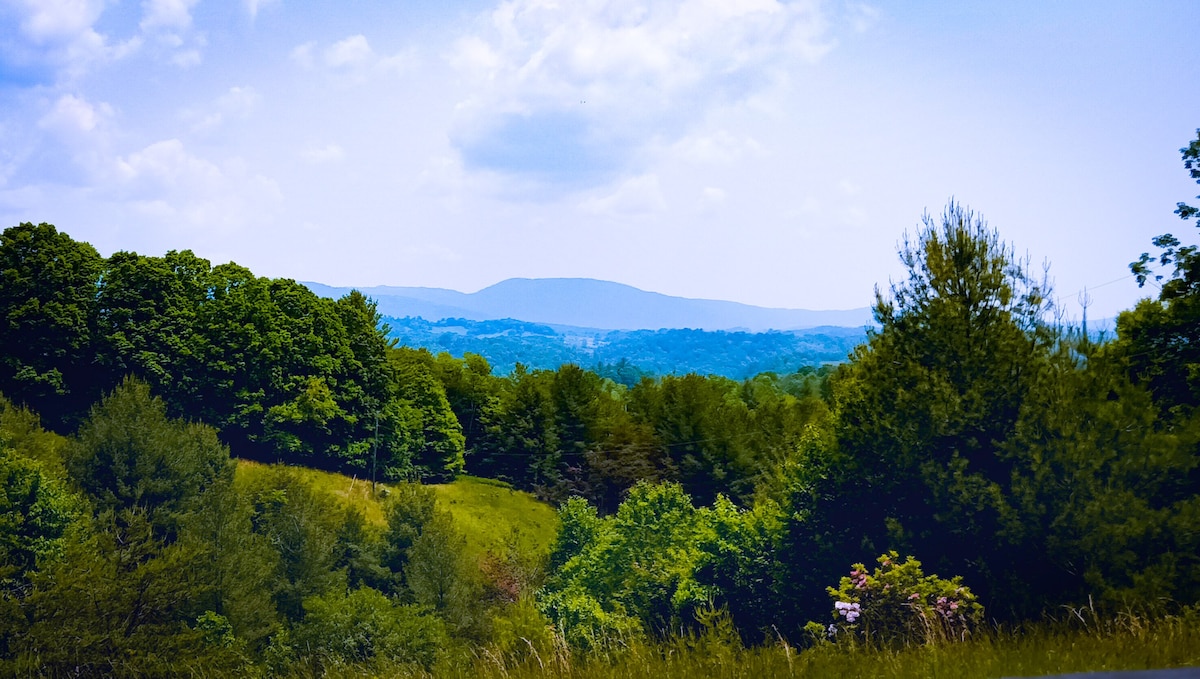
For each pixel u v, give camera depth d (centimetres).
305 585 4672
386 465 8875
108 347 7256
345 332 8788
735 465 9388
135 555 3170
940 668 706
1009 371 1738
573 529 6488
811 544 2191
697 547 2864
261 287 8256
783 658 809
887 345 1967
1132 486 1420
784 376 16150
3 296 6944
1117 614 992
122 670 2469
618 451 9988
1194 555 1291
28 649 2497
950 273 1842
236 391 7788
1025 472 1571
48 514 3734
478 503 9300
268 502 5141
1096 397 1505
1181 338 2141
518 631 4041
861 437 1972
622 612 3562
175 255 8169
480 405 10906
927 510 1805
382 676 1051
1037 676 608
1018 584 1453
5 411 4803
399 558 5400
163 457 4712
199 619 3544
